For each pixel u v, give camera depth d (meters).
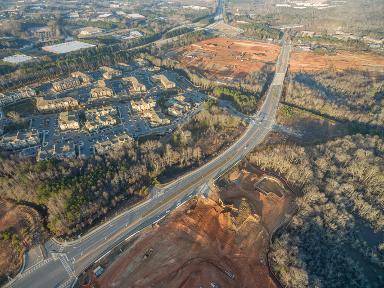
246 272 152.12
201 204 187.38
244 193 197.62
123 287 141.75
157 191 195.50
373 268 162.00
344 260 161.12
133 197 190.75
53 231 166.50
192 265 152.75
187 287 143.50
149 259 154.50
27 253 156.50
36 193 181.50
